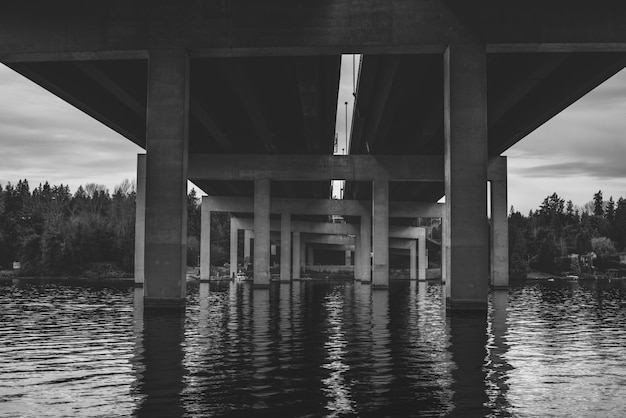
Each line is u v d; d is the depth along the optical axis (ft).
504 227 227.40
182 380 47.42
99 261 446.60
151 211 115.85
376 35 113.80
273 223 370.32
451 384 46.14
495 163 229.04
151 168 115.96
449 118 113.19
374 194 220.64
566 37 112.47
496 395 42.57
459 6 113.19
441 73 157.17
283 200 300.20
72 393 43.45
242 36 115.34
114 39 116.67
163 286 116.26
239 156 220.84
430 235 607.37
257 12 115.34
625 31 112.16
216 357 58.80
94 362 56.80
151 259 115.96
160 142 115.65
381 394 42.55
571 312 123.95
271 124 212.23
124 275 431.02
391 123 208.33
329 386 45.03
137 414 37.32
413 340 72.54
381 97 174.50
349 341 71.20
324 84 176.14
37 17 117.60
